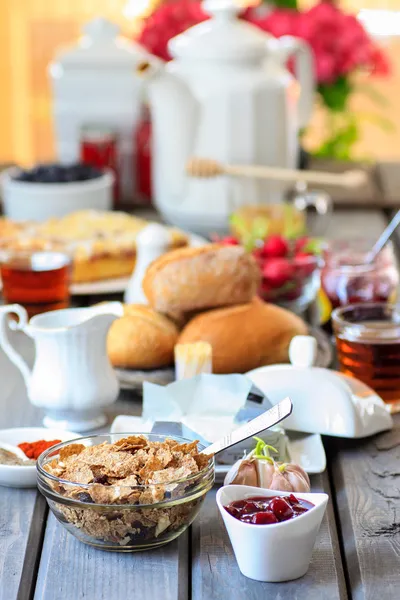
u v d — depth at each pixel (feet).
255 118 8.03
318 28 10.52
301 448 4.44
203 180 8.04
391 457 4.43
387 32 20.07
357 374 4.98
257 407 4.32
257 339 5.15
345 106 11.41
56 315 4.86
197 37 8.13
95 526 3.50
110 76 9.48
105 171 9.42
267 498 3.58
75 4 19.57
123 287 7.06
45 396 4.66
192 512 3.59
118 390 4.83
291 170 8.28
